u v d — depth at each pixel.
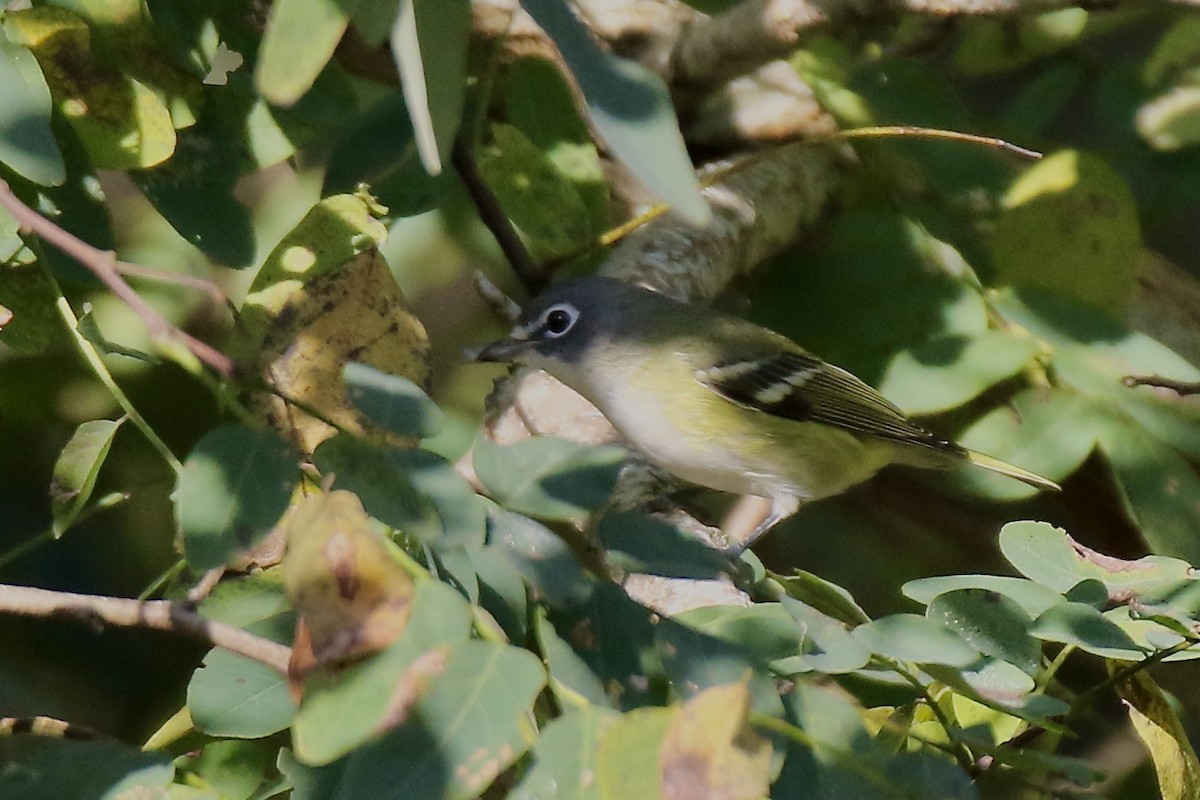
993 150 4.69
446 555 4.50
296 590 3.94
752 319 4.69
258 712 4.53
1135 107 4.71
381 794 3.84
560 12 4.50
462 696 3.91
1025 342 4.65
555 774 3.91
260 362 4.57
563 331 4.67
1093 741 4.68
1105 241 4.66
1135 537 4.71
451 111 4.47
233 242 4.59
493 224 4.68
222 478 4.50
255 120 4.59
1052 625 4.54
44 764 4.52
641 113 4.50
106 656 4.71
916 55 4.72
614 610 4.50
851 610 4.57
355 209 4.59
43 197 4.57
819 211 4.70
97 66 4.57
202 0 4.59
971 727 4.56
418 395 4.51
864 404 4.67
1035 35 4.72
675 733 3.80
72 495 4.55
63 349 4.68
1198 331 4.71
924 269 4.67
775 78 4.71
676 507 4.66
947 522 4.74
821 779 4.50
